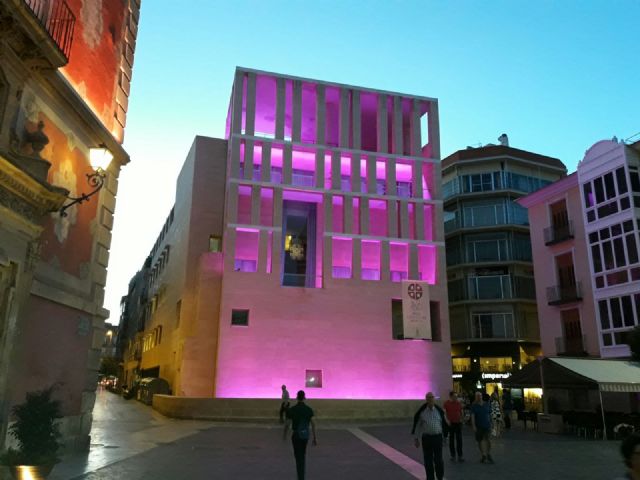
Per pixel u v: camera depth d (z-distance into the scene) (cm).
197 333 3297
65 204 1205
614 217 2905
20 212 997
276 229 3409
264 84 3803
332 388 3222
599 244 2981
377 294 3450
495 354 4300
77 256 1268
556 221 3372
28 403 869
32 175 980
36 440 841
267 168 3519
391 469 1204
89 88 1337
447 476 1139
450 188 4947
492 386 4219
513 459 1412
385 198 3672
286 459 1327
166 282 4697
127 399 4997
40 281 1102
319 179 3594
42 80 1088
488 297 4438
